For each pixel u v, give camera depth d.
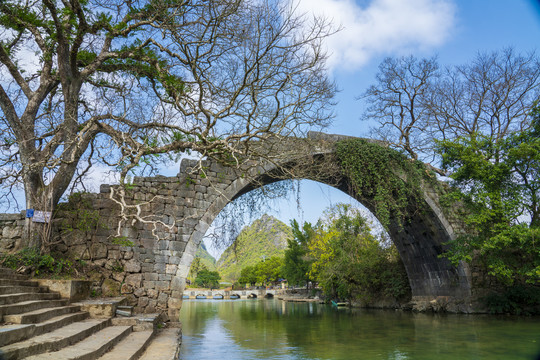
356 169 19.28
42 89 12.60
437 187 21.58
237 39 12.12
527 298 20.39
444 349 11.18
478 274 22.20
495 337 13.31
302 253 47.31
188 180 15.31
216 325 18.16
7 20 12.03
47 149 12.25
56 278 11.63
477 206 18.44
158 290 14.16
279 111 13.35
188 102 12.70
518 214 17.55
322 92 13.23
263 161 13.97
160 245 14.54
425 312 23.56
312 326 17.30
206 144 12.30
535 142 16.61
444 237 22.08
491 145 18.61
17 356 4.67
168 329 12.83
